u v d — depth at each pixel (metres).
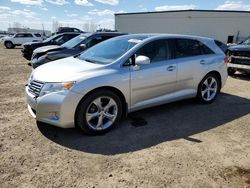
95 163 3.26
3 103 5.60
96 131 4.06
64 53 8.44
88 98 3.88
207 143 3.88
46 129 4.23
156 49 4.79
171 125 4.57
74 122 3.90
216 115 5.14
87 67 4.17
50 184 2.83
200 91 5.64
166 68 4.81
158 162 3.31
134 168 3.17
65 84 3.74
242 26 31.09
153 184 2.86
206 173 3.09
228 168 3.21
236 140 4.01
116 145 3.76
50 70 4.17
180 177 3.00
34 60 9.11
